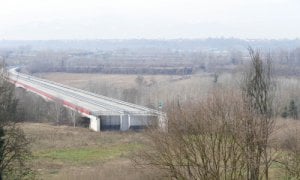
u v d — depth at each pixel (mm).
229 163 40344
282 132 47375
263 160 42375
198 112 39250
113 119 109312
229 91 42156
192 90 147375
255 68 40375
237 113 38219
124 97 165750
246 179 38531
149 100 133500
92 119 111500
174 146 39219
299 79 185500
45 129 104688
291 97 114938
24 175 53344
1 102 51094
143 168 49625
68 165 70562
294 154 44125
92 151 83625
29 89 164625
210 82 171750
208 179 37562
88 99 141125
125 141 92500
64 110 127688
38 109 131000
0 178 48125
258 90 39906
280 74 199625
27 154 56344
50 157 77000
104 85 197000
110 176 52938
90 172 57406
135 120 107000
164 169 40781
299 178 42688
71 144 89625
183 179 38844
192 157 40344
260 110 39594
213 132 38219
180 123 39250
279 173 43500
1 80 53906
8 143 49906
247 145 37781
